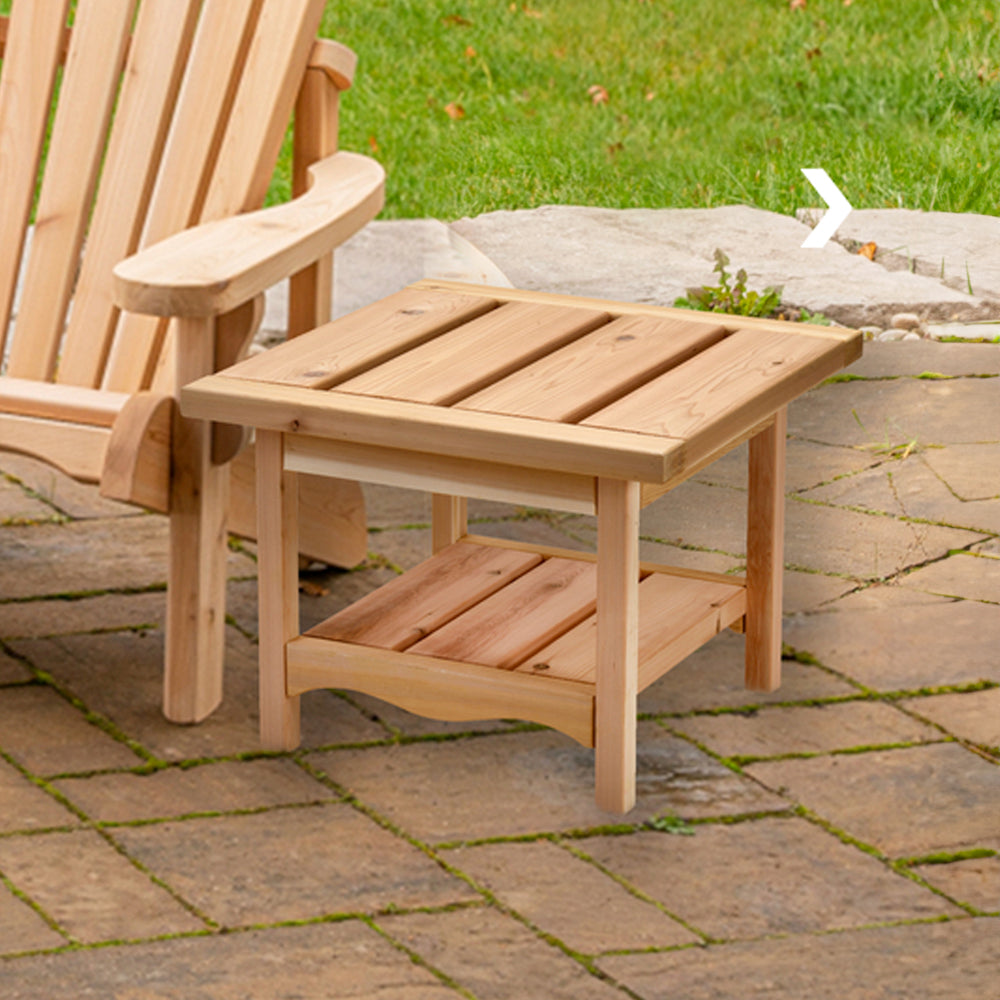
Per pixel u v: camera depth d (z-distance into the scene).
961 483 4.75
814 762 4.01
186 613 4.13
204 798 3.87
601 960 3.28
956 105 4.50
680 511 4.97
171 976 3.23
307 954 3.30
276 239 4.07
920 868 3.59
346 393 3.70
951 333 4.66
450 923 3.40
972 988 3.18
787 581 4.81
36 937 3.35
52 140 4.78
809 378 3.93
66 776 3.95
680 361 4.00
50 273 4.76
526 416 3.56
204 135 4.62
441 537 4.68
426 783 3.94
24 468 5.72
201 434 4.01
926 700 4.27
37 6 4.80
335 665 3.96
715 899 3.48
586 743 3.76
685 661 4.51
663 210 4.80
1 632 4.64
